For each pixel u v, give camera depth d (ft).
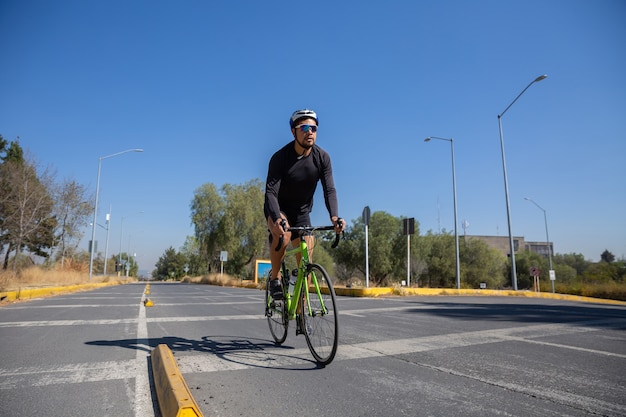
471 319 22.29
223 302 34.53
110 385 9.25
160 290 63.36
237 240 136.15
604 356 12.39
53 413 7.50
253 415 7.39
